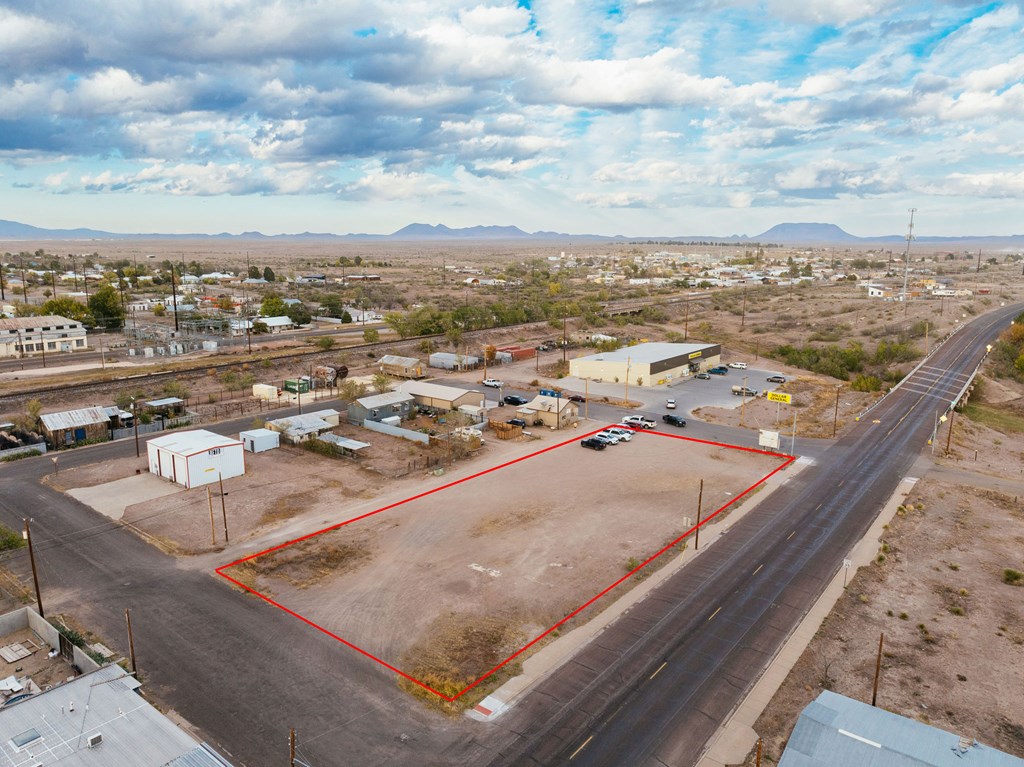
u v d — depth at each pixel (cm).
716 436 7369
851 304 19062
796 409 8725
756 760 2667
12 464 6122
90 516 4950
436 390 8544
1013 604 3938
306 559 4312
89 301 14588
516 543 4588
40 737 2469
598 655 3347
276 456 6456
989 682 3212
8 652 3322
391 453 6569
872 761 2378
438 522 4909
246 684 3084
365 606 3766
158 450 5756
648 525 4925
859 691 3123
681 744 2753
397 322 13938
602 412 8381
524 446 6888
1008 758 2378
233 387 9012
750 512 5212
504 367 11350
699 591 3991
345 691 3047
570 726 2842
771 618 3712
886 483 5925
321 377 9631
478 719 2878
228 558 4319
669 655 3356
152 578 4053
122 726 2548
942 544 4734
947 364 11662
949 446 7094
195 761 2381
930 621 3741
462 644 3419
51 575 4075
